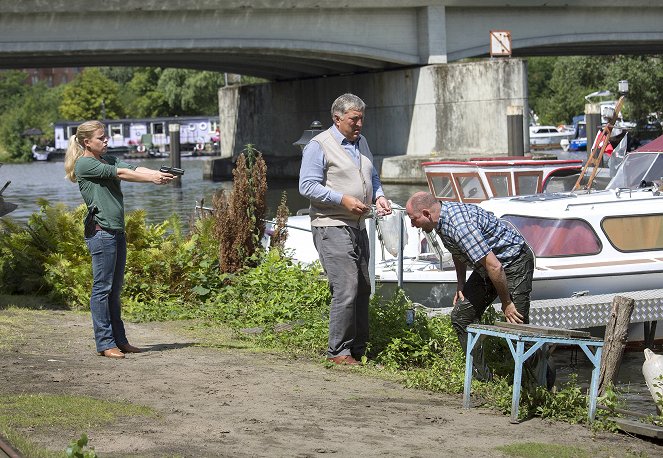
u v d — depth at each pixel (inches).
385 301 429.7
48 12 1708.9
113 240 359.3
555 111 4116.6
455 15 2041.1
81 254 547.2
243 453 227.6
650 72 2486.5
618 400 340.8
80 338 398.3
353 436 253.1
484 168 791.7
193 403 280.7
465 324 344.8
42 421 246.8
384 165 1969.7
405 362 386.0
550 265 514.9
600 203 530.6
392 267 548.7
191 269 548.1
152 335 435.2
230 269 574.6
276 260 553.6
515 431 277.1
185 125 4375.0
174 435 241.3
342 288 367.9
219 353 380.5
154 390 296.4
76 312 494.6
